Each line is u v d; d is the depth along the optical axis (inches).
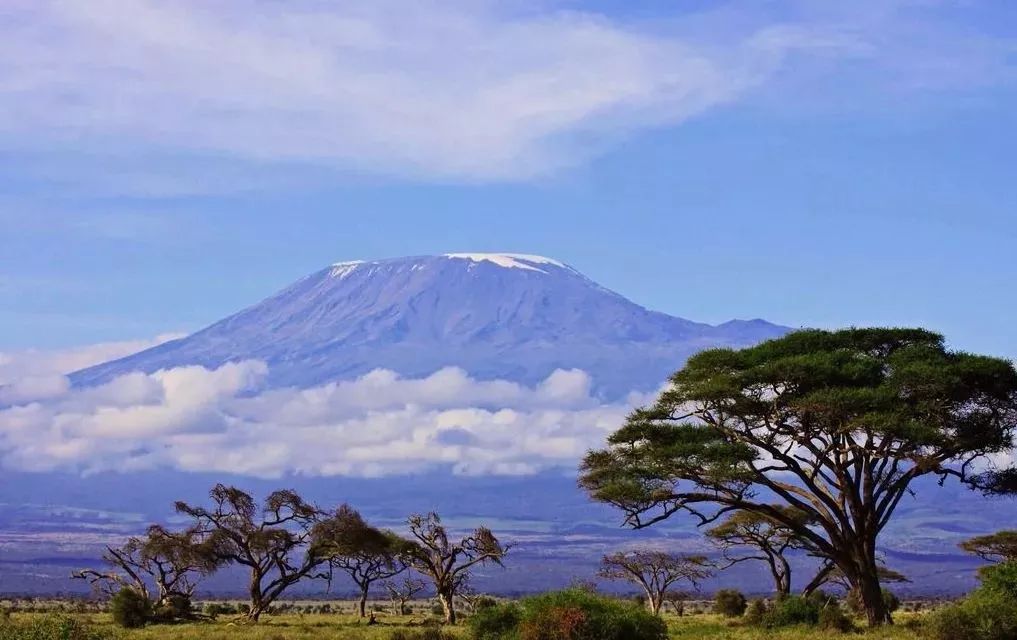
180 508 3304.6
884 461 2081.7
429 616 3924.7
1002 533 3189.0
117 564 3368.6
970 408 2032.5
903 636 1834.4
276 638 2268.7
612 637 1544.0
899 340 2153.1
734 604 3700.8
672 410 2171.5
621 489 2062.0
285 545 3329.2
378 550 3444.9
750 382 2034.9
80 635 1461.6
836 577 3164.4
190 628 2716.5
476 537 3631.9
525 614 1625.2
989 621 1632.6
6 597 6633.9
